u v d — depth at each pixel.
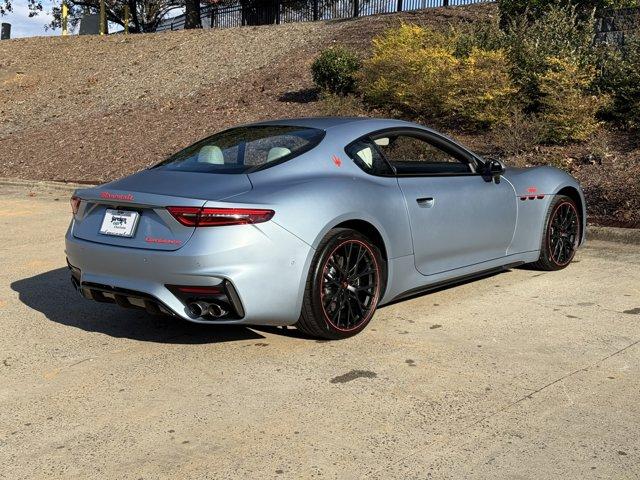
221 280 3.92
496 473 2.84
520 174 5.88
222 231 3.92
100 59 23.61
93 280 4.31
